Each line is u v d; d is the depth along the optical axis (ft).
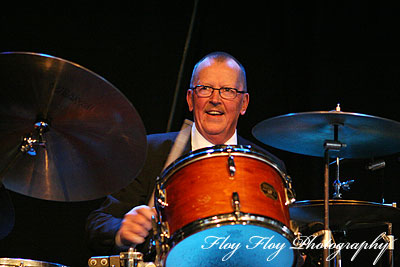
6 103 16.49
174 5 30.81
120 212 23.21
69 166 18.60
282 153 31.14
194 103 23.40
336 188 23.54
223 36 31.68
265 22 32.12
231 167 16.42
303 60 31.50
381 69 30.27
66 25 29.32
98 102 16.19
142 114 29.99
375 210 21.62
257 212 15.97
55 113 16.94
